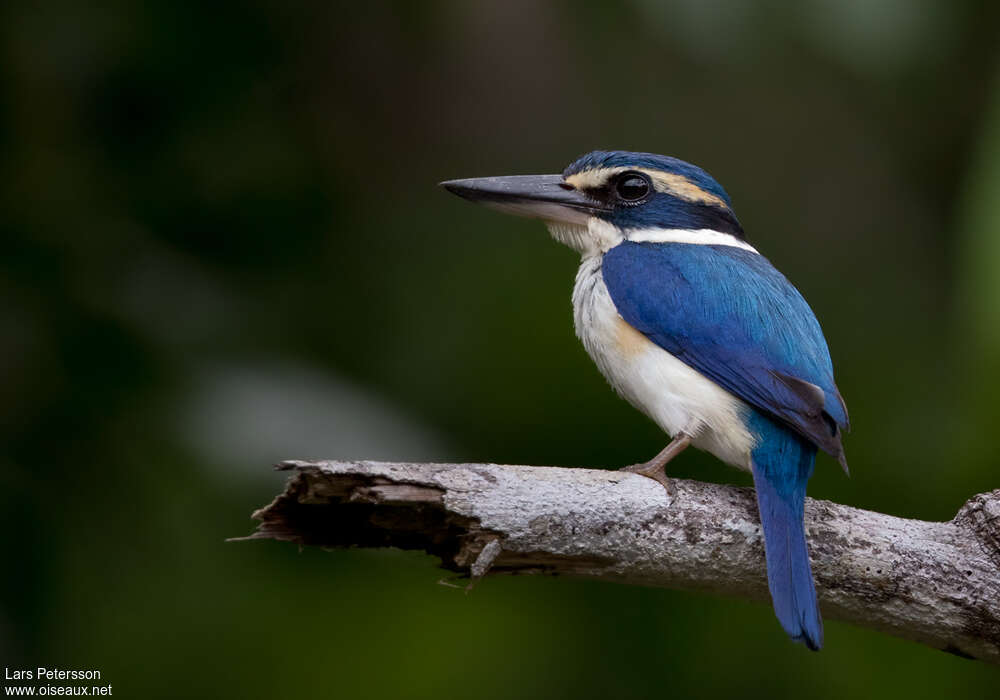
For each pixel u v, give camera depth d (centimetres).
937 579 734
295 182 1002
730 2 888
